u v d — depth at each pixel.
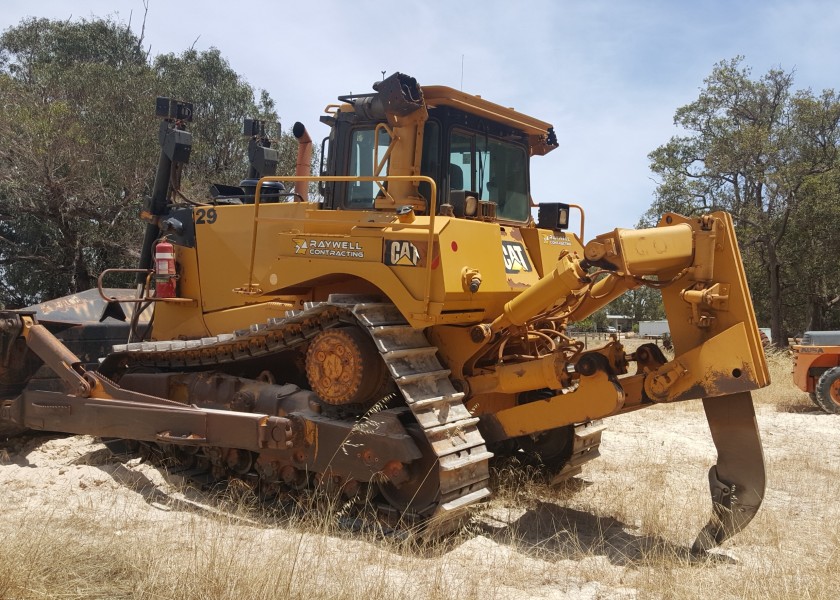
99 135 21.30
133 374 7.19
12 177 19.88
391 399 5.68
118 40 28.14
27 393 7.00
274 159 9.18
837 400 11.57
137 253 20.83
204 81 25.95
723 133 30.81
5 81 21.06
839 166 28.39
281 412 6.03
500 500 6.30
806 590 4.14
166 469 6.86
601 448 8.62
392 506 5.42
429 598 4.10
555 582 4.53
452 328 5.85
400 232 5.48
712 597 4.21
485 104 6.34
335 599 3.95
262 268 6.71
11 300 22.70
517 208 7.05
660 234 4.96
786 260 28.78
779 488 6.83
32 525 4.84
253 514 5.80
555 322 6.38
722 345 4.85
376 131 6.01
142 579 4.12
